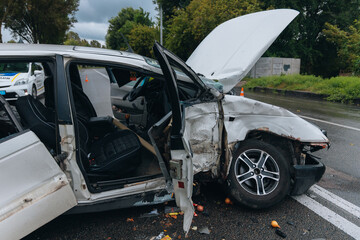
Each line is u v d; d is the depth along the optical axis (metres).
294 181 2.76
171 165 2.09
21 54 2.11
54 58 2.18
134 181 2.46
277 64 17.94
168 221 2.58
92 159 2.80
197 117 2.41
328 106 9.60
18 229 1.91
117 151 2.73
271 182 2.80
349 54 15.71
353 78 12.47
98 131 3.54
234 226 2.53
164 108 2.98
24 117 2.29
